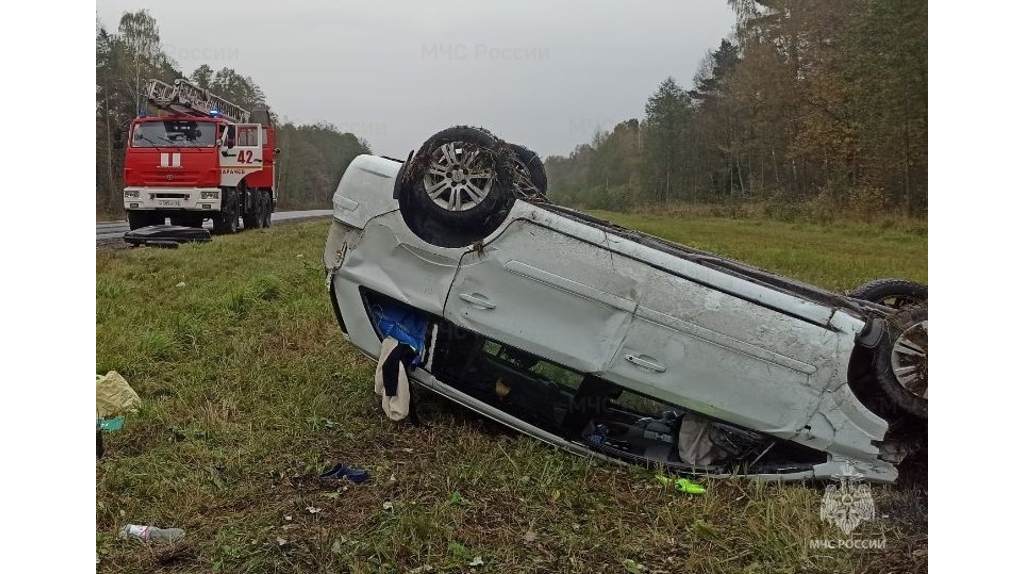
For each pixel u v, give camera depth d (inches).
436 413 226.8
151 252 562.6
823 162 1908.2
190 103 770.8
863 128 1577.3
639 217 1897.1
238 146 844.0
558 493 178.4
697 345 186.9
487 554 151.6
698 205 2277.3
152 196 753.0
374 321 217.3
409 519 159.2
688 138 2491.4
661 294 188.1
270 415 224.4
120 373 255.3
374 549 150.0
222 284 417.4
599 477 192.5
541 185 245.9
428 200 199.5
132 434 204.5
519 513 170.1
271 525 159.5
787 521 168.2
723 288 187.0
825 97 1754.4
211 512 166.2
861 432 184.2
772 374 184.9
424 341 212.7
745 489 186.2
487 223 198.2
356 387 249.8
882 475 185.8
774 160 2130.9
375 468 190.1
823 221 1541.6
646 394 191.3
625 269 190.1
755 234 1207.6
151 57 1649.9
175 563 145.9
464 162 197.3
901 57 1417.3
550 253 194.1
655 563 152.6
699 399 188.2
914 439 189.6
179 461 187.8
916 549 157.8
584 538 159.8
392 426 216.1
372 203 210.5
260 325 341.1
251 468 187.9
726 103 2380.7
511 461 192.9
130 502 166.9
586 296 191.5
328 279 219.9
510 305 197.8
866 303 209.0
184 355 285.9
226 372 263.1
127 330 297.1
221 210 774.5
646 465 197.6
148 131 759.7
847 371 182.7
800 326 184.5
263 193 942.4
